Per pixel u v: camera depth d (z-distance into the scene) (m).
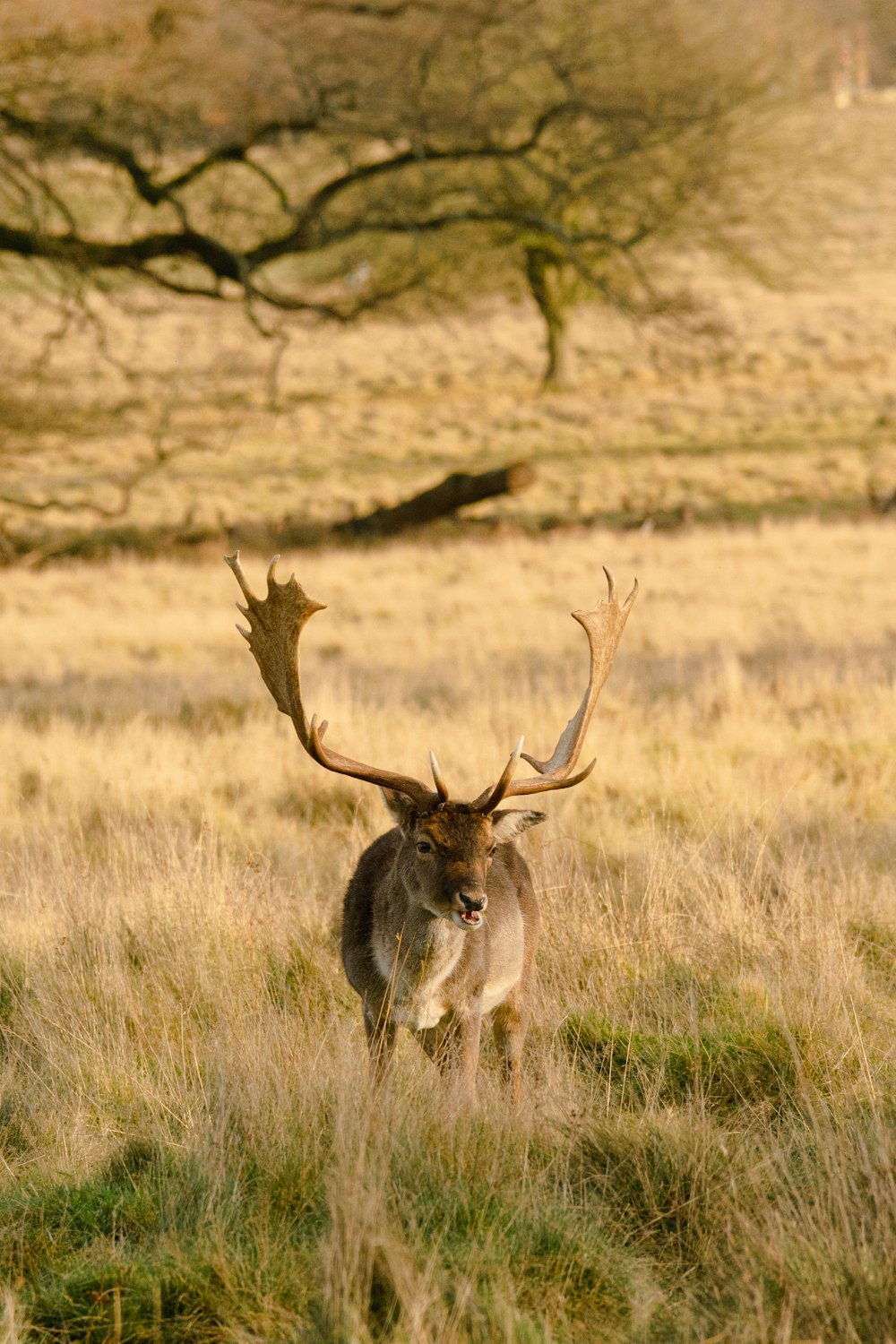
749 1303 15.50
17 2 82.38
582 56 113.81
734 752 44.12
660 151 124.12
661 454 148.50
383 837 23.11
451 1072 20.50
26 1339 15.69
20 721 52.44
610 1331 15.71
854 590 81.81
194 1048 22.75
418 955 20.34
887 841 34.88
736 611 74.38
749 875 30.73
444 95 101.88
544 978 26.25
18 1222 18.52
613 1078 22.80
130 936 27.78
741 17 139.38
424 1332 14.35
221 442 159.25
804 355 190.88
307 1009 23.84
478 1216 17.11
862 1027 23.75
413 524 118.62
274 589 21.28
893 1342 14.55
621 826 36.38
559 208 119.62
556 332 182.50
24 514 129.50
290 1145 19.03
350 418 172.38
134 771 43.19
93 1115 21.86
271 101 95.75
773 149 148.00
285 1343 15.34
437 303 135.50
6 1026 25.31
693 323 126.38
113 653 74.19
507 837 20.58
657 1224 17.94
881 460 138.25
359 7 97.56
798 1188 17.95
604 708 50.22
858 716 47.81
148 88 91.94
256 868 32.16
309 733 20.78
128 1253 17.47
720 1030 23.48
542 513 126.31
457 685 56.97
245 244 113.81
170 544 116.75
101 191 110.19
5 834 37.31
